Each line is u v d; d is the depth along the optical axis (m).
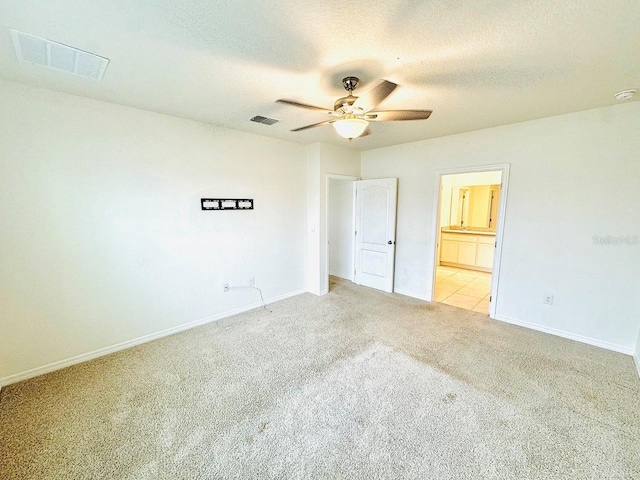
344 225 5.37
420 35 1.52
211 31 1.50
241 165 3.57
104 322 2.71
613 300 2.75
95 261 2.62
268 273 4.05
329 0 1.26
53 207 2.38
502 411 1.95
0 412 1.96
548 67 1.87
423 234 4.18
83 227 2.53
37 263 2.35
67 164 2.41
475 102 2.51
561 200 2.96
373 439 1.73
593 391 2.15
